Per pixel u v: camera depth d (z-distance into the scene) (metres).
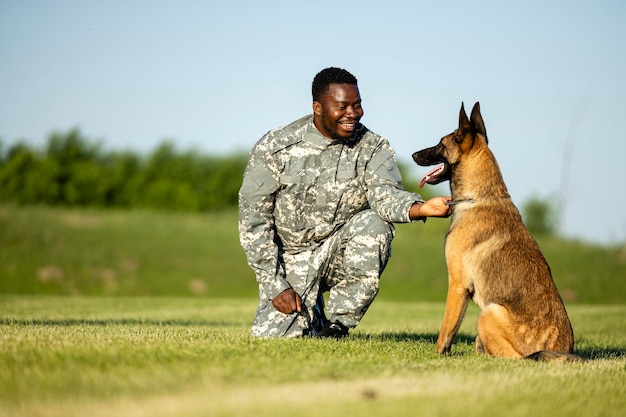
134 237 29.44
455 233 6.95
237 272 26.72
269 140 7.58
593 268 27.64
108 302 18.52
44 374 4.84
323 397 4.41
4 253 26.19
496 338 6.66
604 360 6.89
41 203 38.09
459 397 4.50
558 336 6.56
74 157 40.50
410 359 6.13
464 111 7.18
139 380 4.73
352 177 7.54
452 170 7.26
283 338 6.96
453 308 6.87
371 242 7.36
